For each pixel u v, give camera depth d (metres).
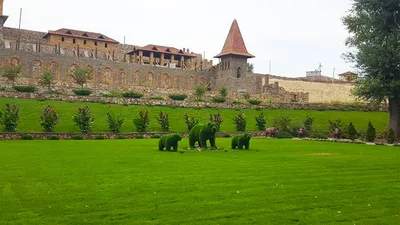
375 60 34.47
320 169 14.16
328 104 52.97
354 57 37.50
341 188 10.76
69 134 33.16
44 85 51.56
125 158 17.16
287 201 9.24
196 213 8.15
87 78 56.53
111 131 36.22
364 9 36.06
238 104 50.22
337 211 8.45
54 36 75.19
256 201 9.19
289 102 57.66
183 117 43.97
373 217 8.05
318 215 8.13
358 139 35.88
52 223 7.37
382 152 21.92
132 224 7.39
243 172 13.29
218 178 12.05
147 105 47.22
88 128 34.88
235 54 72.75
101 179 11.65
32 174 12.38
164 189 10.34
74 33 77.44
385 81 35.00
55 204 8.67
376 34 35.75
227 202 9.06
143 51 80.69
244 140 22.98
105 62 65.81
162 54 81.94
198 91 58.94
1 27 69.50
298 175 12.77
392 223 7.65
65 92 51.00
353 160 17.05
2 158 16.55
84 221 7.52
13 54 59.19
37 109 39.78
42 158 16.73
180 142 29.05
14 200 8.96
